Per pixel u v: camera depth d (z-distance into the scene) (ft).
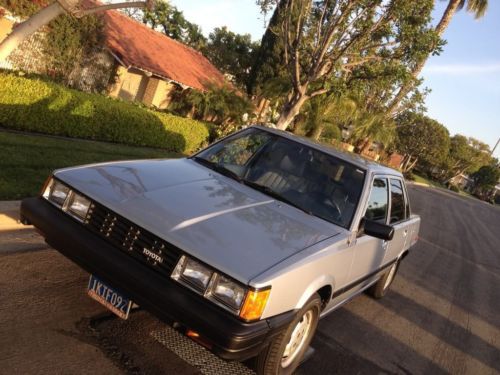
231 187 13.75
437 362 18.01
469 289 31.35
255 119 65.31
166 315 10.05
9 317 11.69
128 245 10.78
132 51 63.10
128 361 11.52
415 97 44.60
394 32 38.81
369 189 15.11
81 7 21.49
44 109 33.24
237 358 9.84
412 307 23.66
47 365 10.45
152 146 44.65
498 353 21.02
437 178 261.03
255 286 9.77
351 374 14.87
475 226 79.77
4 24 47.47
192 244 10.30
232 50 119.14
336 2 38.88
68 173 12.28
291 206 13.82
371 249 15.64
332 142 73.61
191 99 68.13
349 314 19.83
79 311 12.88
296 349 12.69
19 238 16.26
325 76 38.55
